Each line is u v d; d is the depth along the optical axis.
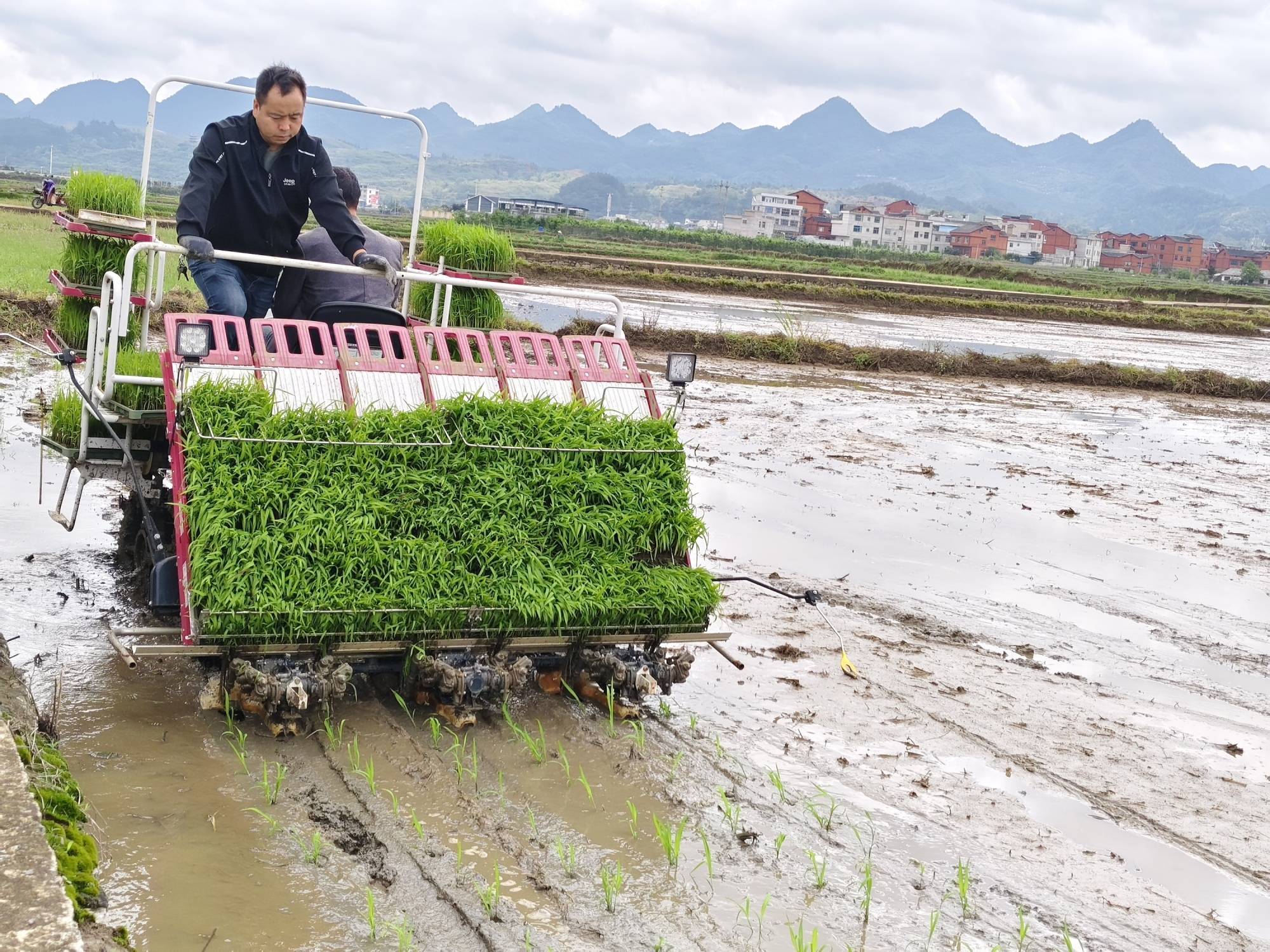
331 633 4.98
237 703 5.26
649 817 4.81
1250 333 47.53
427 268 7.97
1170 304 62.06
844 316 36.62
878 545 9.84
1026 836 5.02
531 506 5.53
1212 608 8.88
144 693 5.61
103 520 8.44
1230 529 11.68
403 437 5.38
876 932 4.12
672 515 5.80
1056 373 24.27
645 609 5.49
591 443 5.73
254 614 4.80
